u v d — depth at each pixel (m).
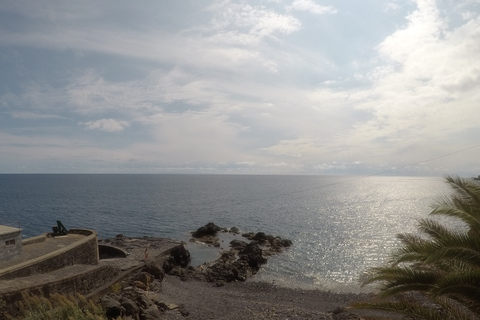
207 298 38.12
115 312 26.94
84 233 44.00
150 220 100.12
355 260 55.56
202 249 63.91
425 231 14.60
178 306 34.00
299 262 54.91
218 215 109.81
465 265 11.78
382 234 76.06
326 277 47.84
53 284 28.20
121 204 142.00
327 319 31.41
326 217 104.19
